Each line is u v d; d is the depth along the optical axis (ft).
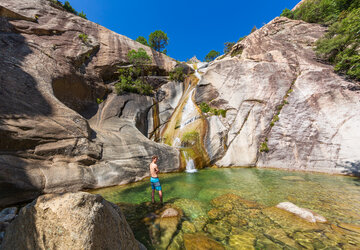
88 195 7.26
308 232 13.29
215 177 32.30
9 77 27.09
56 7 61.21
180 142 47.67
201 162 42.22
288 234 13.09
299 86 45.16
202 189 24.90
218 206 18.71
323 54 50.49
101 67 58.95
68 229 6.36
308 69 47.29
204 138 47.03
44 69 36.11
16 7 47.14
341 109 38.19
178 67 73.46
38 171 21.20
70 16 60.64
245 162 42.83
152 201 20.10
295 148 39.34
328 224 14.42
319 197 20.95
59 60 42.78
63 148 25.35
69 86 41.78
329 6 64.08
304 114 41.22
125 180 28.71
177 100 66.85
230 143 46.21
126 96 56.90
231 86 53.52
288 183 27.48
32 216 7.48
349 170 32.07
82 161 26.43
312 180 29.07
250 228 14.10
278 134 42.22
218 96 54.85
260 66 51.93
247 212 17.10
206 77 59.36
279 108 44.60
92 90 50.75
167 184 27.66
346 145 34.24
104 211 7.47
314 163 36.19
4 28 39.75
